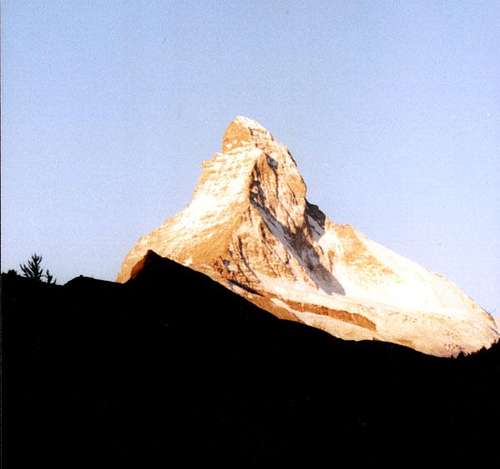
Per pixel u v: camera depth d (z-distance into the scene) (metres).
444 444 87.06
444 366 136.50
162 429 73.94
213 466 69.69
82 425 68.94
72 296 114.94
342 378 117.56
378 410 99.88
